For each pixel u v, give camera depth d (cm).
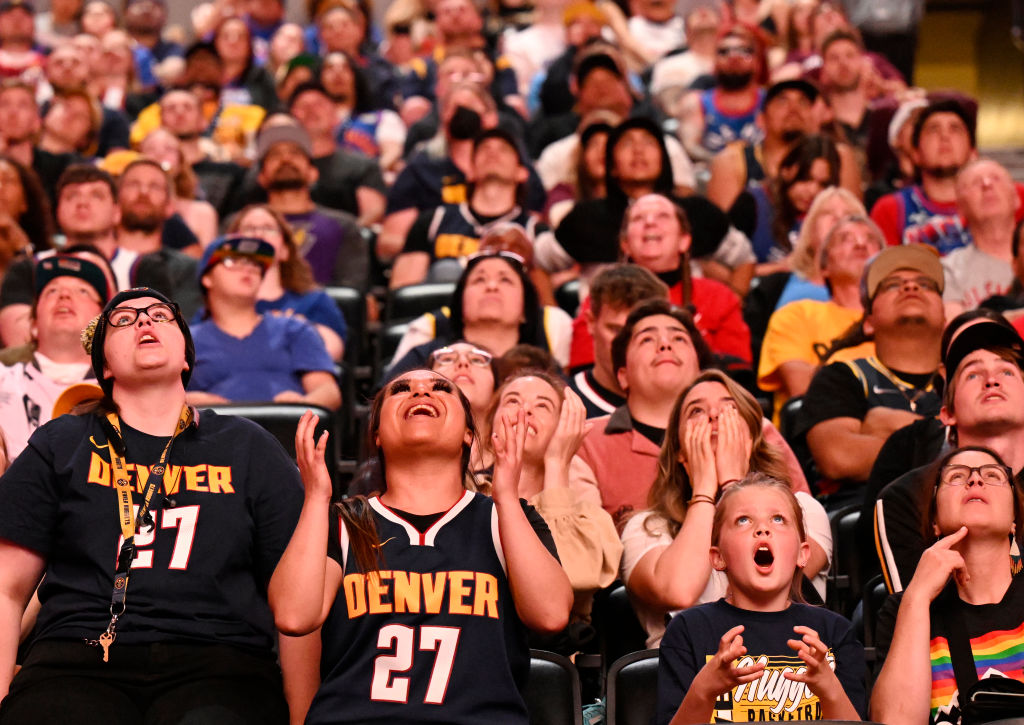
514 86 3083
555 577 920
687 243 1669
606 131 2159
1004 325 1195
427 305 1880
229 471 991
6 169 1903
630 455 1266
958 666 973
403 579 928
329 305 1745
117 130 2684
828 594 1232
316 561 898
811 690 891
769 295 1797
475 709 898
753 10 3559
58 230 2322
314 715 903
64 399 1088
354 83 2917
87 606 941
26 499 968
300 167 2125
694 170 2516
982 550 1009
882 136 2491
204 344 1545
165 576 951
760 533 978
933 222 1988
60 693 898
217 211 2445
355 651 915
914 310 1405
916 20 3434
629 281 1418
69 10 3538
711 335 1659
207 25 3634
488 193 2103
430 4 3584
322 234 2098
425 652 909
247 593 973
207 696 910
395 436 968
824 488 1403
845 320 1645
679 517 1145
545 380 1187
